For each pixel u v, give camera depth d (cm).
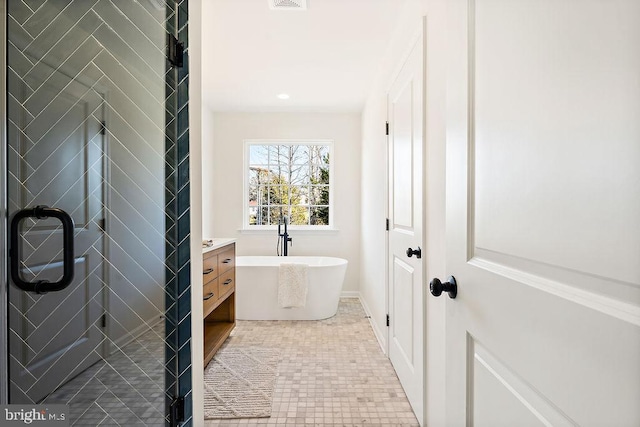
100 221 128
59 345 116
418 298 172
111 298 131
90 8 123
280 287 336
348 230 436
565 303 49
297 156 450
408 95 195
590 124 45
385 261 257
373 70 305
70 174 118
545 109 54
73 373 120
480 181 75
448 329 91
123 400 130
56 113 114
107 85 127
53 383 114
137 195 134
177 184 137
